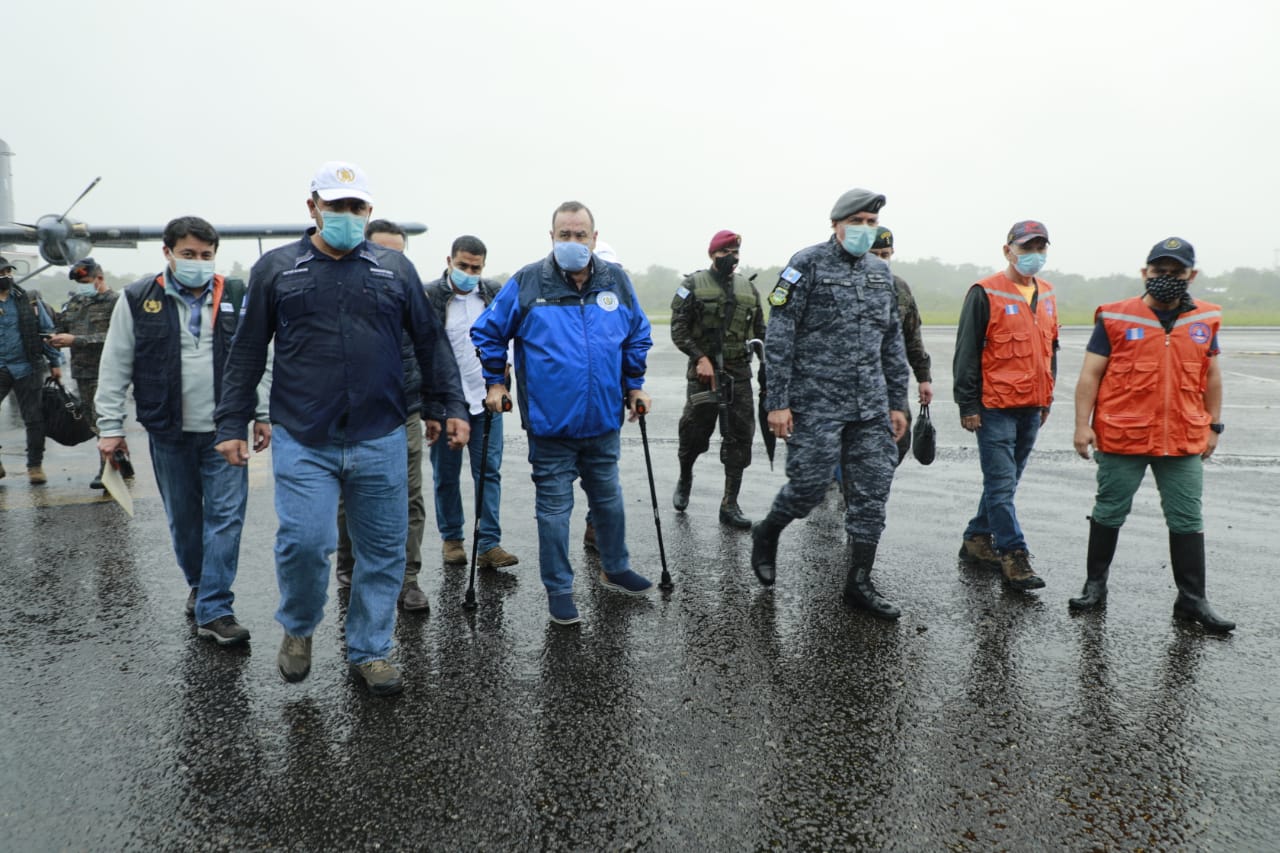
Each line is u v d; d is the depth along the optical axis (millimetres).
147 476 7164
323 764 2605
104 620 3846
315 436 2926
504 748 2688
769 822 2285
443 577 4445
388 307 3035
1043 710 2916
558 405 3609
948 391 13141
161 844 2219
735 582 4340
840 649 3463
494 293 4594
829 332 3838
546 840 2215
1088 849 2162
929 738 2730
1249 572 4395
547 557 3711
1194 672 3211
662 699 3020
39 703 3029
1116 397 3768
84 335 7301
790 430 3949
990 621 3766
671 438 8789
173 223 3465
